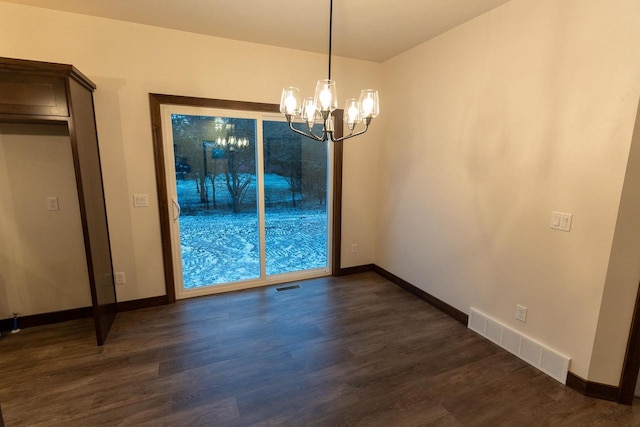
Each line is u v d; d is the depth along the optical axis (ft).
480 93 8.30
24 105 6.75
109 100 8.90
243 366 7.32
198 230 10.89
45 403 6.13
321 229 12.96
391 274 12.53
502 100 7.73
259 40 10.07
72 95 7.13
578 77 6.23
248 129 10.98
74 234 9.14
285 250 12.40
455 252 9.45
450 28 9.02
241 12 8.21
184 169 10.36
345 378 6.97
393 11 8.04
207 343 8.23
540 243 7.13
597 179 6.06
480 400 6.35
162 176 9.74
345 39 9.93
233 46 10.02
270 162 11.54
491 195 8.19
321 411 6.05
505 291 8.00
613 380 6.27
